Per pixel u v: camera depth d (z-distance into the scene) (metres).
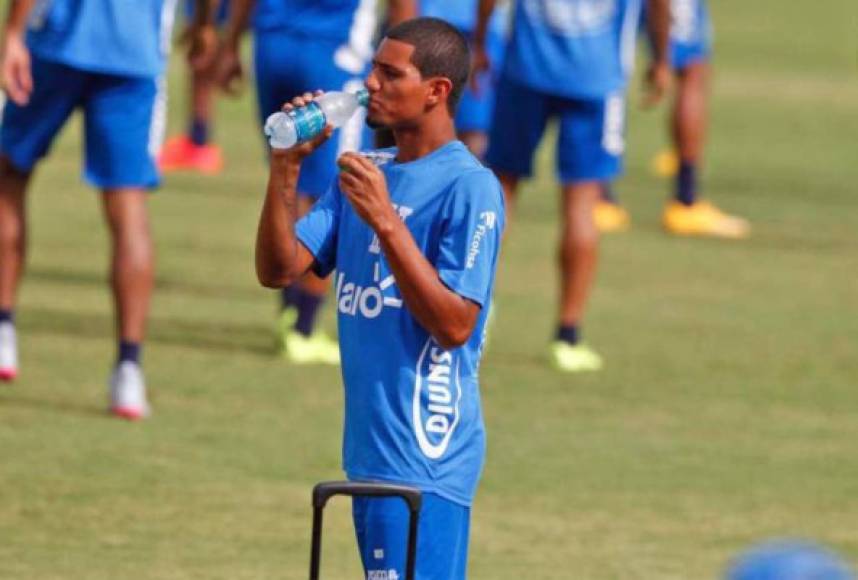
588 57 35.81
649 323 40.50
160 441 29.80
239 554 24.47
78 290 41.06
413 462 17.95
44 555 24.02
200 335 37.59
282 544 25.03
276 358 36.12
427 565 18.06
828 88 84.25
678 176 52.00
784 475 29.47
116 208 31.05
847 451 31.11
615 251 48.81
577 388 34.72
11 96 30.45
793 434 32.09
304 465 28.88
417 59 18.08
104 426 30.52
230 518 26.03
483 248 17.78
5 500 26.31
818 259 48.84
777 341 39.25
